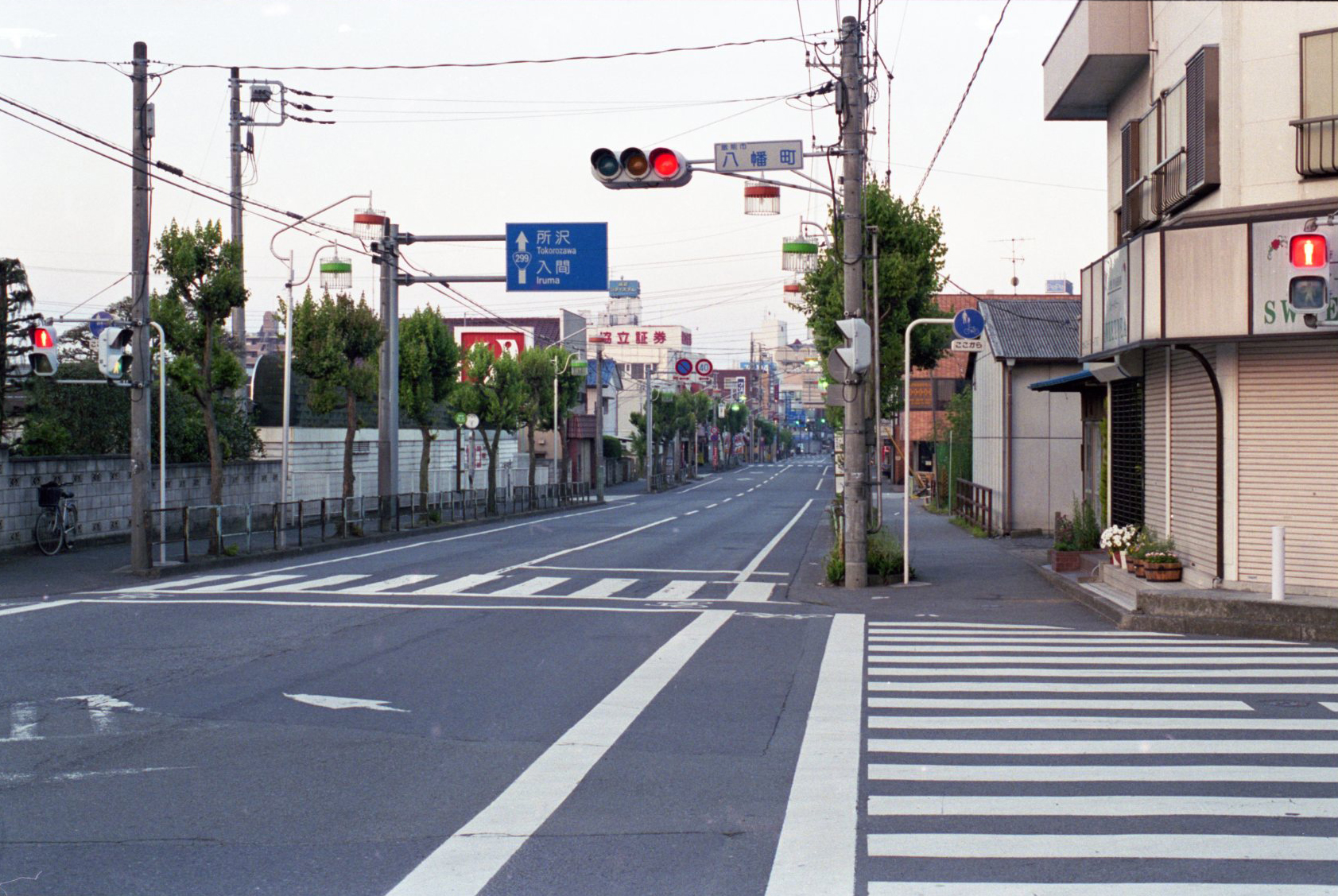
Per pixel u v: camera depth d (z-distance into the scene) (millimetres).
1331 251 12375
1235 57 13984
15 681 10352
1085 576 18312
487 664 11312
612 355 91562
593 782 6988
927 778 7004
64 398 27062
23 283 23219
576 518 44656
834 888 5141
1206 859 5461
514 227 27219
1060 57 19141
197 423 29547
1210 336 13648
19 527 22203
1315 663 11141
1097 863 5418
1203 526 14992
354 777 7145
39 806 6543
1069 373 30719
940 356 30250
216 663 11305
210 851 5742
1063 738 7996
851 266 18344
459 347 41062
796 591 18141
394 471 32938
